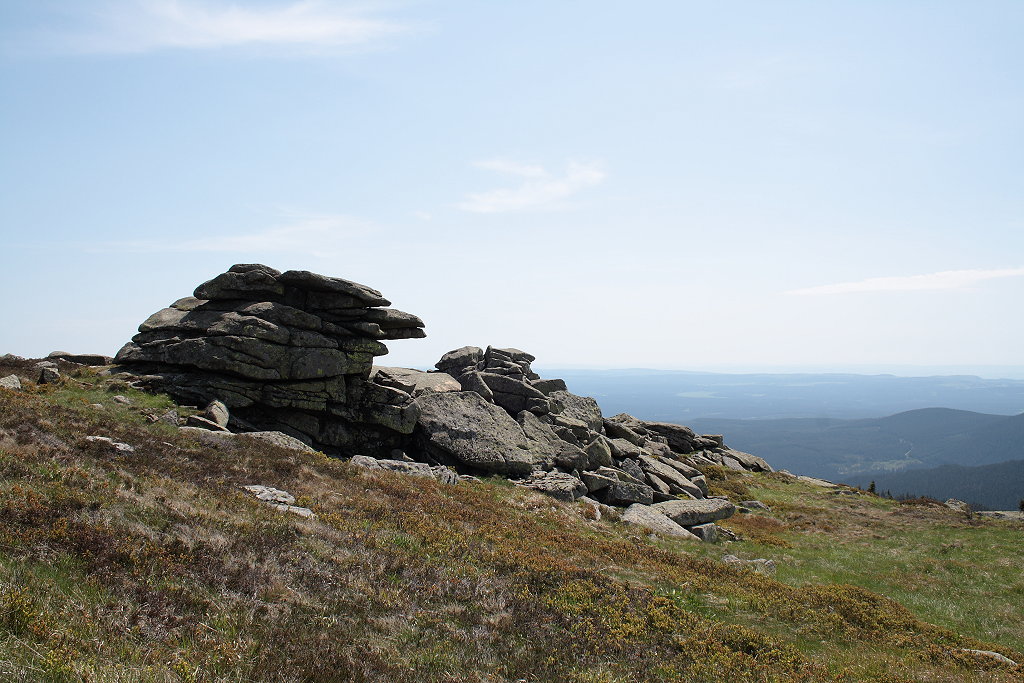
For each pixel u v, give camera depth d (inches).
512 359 2600.9
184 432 1182.3
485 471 1713.8
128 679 372.2
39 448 770.2
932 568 1368.1
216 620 503.2
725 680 610.2
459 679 515.2
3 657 351.3
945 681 662.5
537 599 749.3
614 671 591.2
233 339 1558.8
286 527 780.6
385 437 1795.0
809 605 912.3
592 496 1768.0
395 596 662.5
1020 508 2282.2
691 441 3127.5
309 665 469.1
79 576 491.2
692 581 962.7
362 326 1747.0
